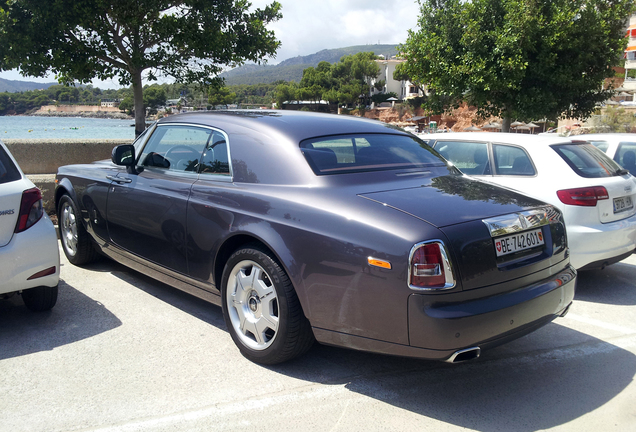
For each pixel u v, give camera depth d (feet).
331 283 8.41
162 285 14.70
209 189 10.71
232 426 7.84
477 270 7.90
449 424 8.07
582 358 10.72
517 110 45.39
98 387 8.92
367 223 8.18
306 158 9.81
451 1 47.11
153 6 32.19
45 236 11.17
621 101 141.59
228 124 11.28
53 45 32.30
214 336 11.26
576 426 8.12
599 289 15.83
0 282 10.48
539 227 9.21
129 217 12.88
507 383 9.55
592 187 14.40
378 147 11.14
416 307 7.55
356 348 8.45
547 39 42.47
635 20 160.66
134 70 35.60
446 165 11.68
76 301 13.28
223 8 36.37
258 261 9.41
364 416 8.23
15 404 8.32
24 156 25.44
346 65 430.61
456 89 47.01
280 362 9.70
